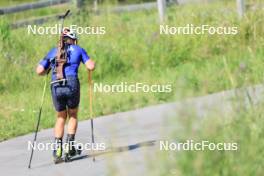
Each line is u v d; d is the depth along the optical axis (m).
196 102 26.12
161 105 48.19
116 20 68.44
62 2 75.50
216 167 24.20
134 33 63.66
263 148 26.36
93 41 61.75
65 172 34.12
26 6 72.88
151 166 24.53
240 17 63.34
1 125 46.16
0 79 57.78
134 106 48.66
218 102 28.97
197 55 60.75
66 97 36.12
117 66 60.09
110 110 47.81
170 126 29.16
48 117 47.53
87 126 44.47
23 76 58.31
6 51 61.59
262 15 63.34
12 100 53.09
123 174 25.38
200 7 67.75
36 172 34.84
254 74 42.81
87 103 49.34
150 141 37.94
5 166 36.69
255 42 59.34
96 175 32.91
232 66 52.06
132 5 94.06
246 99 32.59
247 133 26.67
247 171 24.62
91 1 80.69
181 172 23.67
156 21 66.44
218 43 61.25
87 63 36.53
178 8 71.88
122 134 40.41
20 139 43.22
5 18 67.69
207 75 49.97
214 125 25.83
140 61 60.56
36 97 53.56
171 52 61.06
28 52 61.88
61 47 36.75
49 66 37.00
